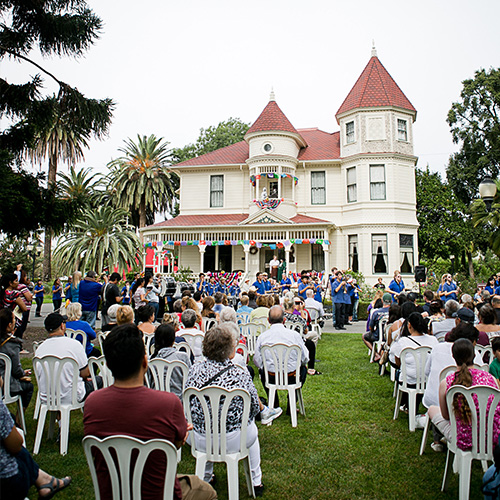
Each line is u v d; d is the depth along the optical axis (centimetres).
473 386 376
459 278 2670
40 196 1170
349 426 573
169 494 269
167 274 2492
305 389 750
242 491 411
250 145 2772
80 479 430
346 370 890
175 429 281
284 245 2423
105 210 3459
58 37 1243
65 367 504
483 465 382
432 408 458
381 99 2606
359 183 2608
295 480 426
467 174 3634
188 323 679
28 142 1202
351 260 2639
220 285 2083
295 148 2781
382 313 951
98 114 1283
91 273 1089
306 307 1220
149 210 4391
